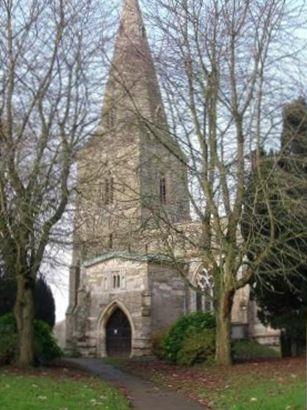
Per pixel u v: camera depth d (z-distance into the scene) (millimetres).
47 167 18141
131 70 21016
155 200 21000
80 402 12203
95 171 19375
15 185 17828
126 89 20000
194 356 22219
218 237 20062
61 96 18547
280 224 19172
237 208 19422
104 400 12812
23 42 18672
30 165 18266
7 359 20188
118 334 39312
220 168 19234
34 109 18547
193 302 38156
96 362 28516
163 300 38312
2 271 26000
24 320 19906
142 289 37969
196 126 19781
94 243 20375
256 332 34969
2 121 18375
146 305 37531
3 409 10969
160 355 28781
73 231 19547
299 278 22359
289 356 24938
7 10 18625
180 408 12969
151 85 21375
